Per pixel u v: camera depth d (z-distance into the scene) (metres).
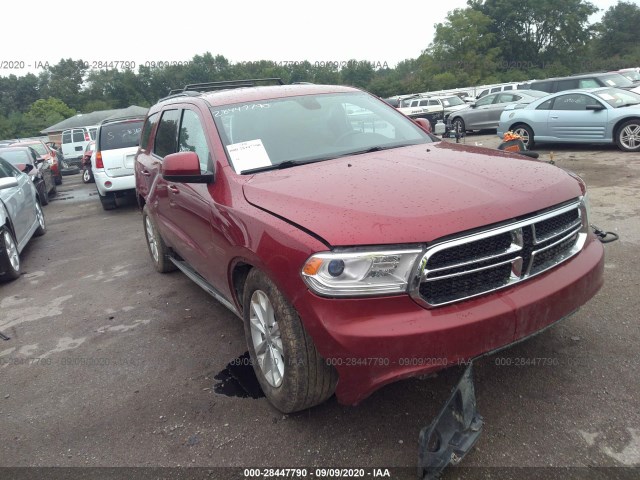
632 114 10.98
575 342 3.53
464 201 2.62
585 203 3.12
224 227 3.22
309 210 2.71
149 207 5.42
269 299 2.86
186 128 4.39
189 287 5.46
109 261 6.89
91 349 4.25
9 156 12.84
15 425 3.29
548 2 61.19
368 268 2.42
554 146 13.34
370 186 2.86
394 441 2.78
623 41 75.31
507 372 3.27
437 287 2.49
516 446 2.65
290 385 2.80
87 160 17.59
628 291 4.21
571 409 2.88
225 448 2.86
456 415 2.51
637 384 3.03
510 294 2.63
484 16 56.66
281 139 3.77
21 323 5.01
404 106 26.47
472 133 20.55
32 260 7.43
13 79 76.81
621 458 2.52
